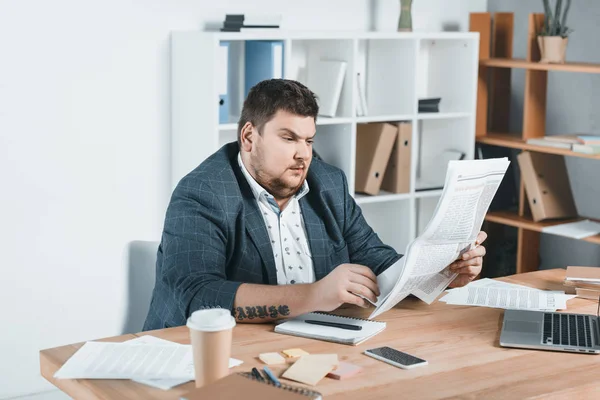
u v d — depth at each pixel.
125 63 3.29
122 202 3.37
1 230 3.12
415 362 1.62
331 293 1.80
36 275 3.21
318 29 3.75
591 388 1.54
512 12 4.05
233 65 3.50
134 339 1.73
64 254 3.26
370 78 3.96
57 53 3.14
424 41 4.10
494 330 1.87
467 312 2.00
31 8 3.07
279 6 3.63
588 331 1.82
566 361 1.67
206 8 3.44
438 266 1.86
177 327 1.84
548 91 4.12
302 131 2.07
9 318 3.17
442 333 1.83
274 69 3.35
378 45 3.89
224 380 1.30
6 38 3.04
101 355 1.63
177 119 3.38
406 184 3.81
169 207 2.08
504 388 1.51
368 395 1.46
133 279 2.38
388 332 1.83
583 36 3.90
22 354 3.22
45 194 3.19
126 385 1.48
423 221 4.17
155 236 3.47
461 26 4.21
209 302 1.87
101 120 3.27
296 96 2.06
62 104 3.18
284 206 2.22
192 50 3.24
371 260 2.30
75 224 3.27
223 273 2.01
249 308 1.85
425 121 4.16
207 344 1.37
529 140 3.75
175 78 3.36
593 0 3.84
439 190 3.95
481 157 4.07
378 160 3.70
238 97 3.53
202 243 1.99
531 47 3.80
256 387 1.27
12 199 3.13
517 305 2.06
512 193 4.18
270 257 2.13
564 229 3.68
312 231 2.23
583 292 2.15
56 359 1.61
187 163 3.35
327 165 2.37
